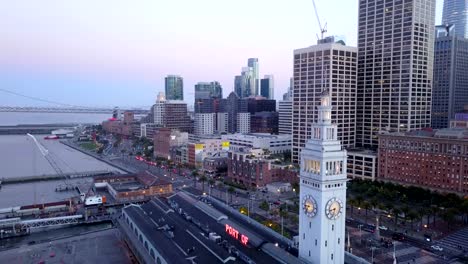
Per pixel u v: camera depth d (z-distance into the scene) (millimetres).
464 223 172500
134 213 169500
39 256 145250
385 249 142000
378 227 160125
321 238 97125
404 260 131875
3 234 168625
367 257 134250
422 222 175875
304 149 103688
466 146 198000
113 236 169250
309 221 101438
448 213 162000
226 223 135750
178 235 130875
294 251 113125
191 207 163375
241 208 187000
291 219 173125
